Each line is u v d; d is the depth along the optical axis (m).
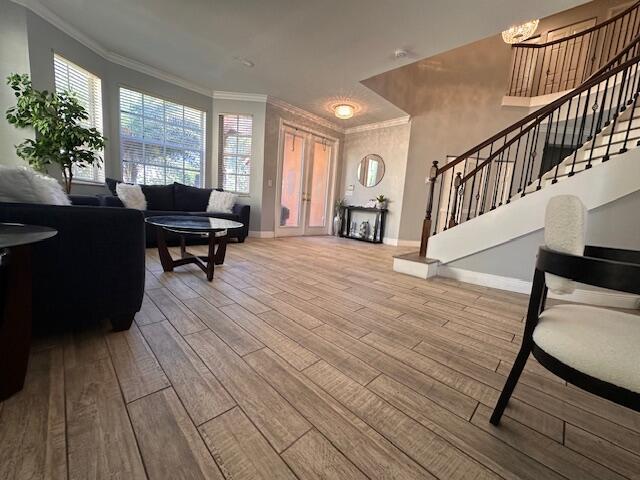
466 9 2.34
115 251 1.31
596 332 0.69
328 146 5.95
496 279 2.71
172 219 2.64
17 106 2.59
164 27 2.93
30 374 1.04
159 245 2.45
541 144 4.84
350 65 3.43
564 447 0.87
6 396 0.91
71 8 2.74
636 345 0.63
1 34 2.61
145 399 0.96
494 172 4.96
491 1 2.23
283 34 2.89
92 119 3.50
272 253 3.74
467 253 2.84
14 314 0.91
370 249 4.65
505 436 0.90
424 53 3.06
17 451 0.73
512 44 4.74
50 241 1.15
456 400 1.06
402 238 5.37
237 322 1.60
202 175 4.76
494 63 4.89
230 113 4.70
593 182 2.21
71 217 1.18
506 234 2.62
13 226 0.99
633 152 2.07
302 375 1.15
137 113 3.95
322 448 0.81
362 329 1.62
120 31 3.07
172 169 4.41
